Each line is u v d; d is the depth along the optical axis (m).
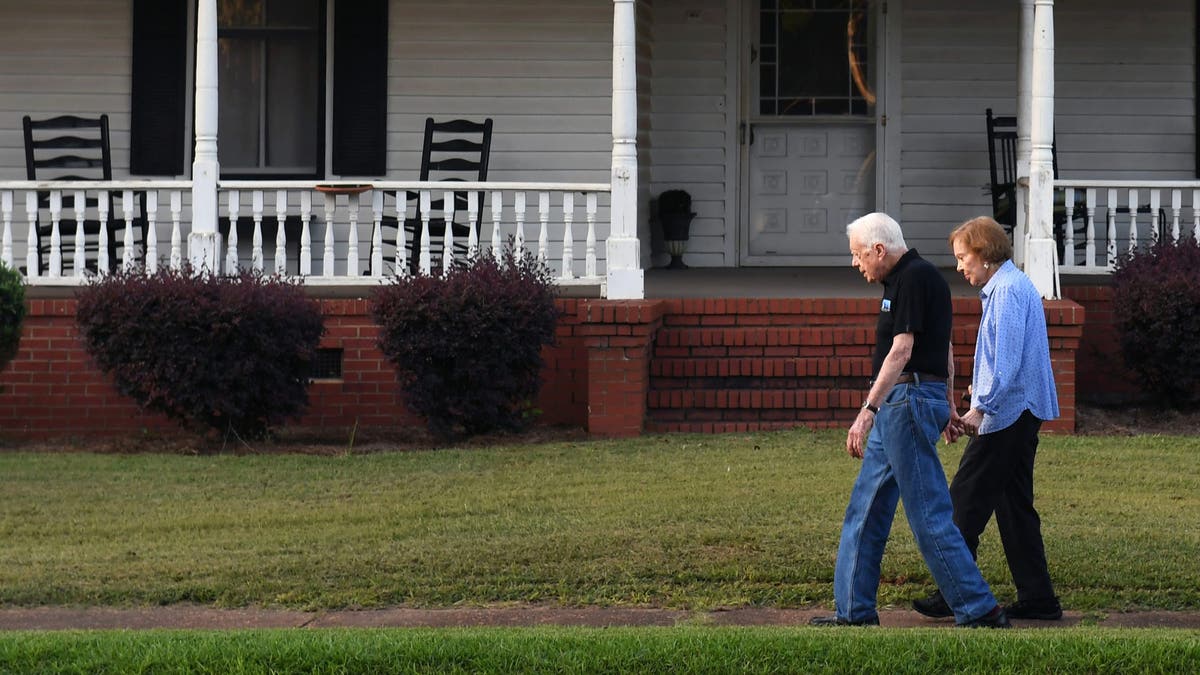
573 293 32.00
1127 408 31.31
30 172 33.56
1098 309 31.61
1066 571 19.33
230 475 25.80
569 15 35.19
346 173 35.09
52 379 30.23
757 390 30.17
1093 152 38.56
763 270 39.41
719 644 15.13
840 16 40.09
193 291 27.66
